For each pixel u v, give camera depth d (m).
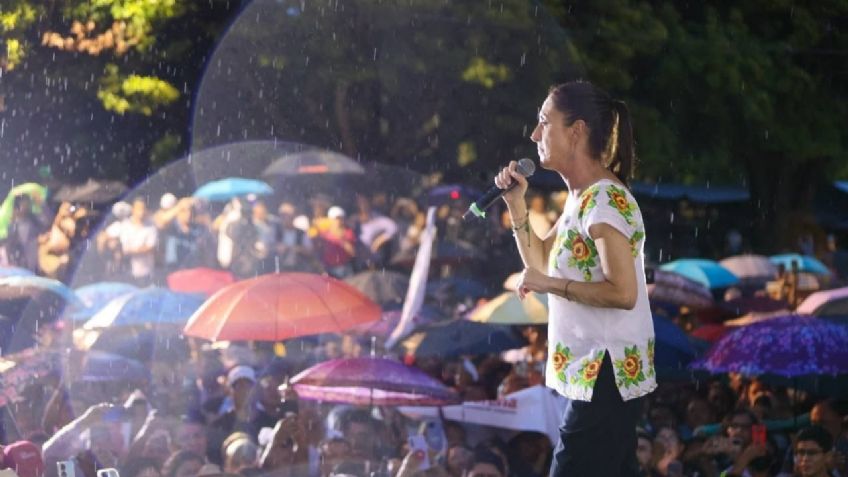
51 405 10.91
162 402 11.88
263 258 18.45
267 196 21.61
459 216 20.23
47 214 19.50
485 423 11.73
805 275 18.44
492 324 13.98
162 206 19.02
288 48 21.75
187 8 21.83
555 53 21.67
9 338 13.41
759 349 12.97
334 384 11.46
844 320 14.02
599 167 5.30
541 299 14.02
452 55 21.48
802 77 23.25
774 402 12.90
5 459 9.02
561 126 5.29
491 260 19.56
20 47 21.94
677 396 12.98
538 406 11.70
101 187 22.58
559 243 5.28
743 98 22.89
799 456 10.78
